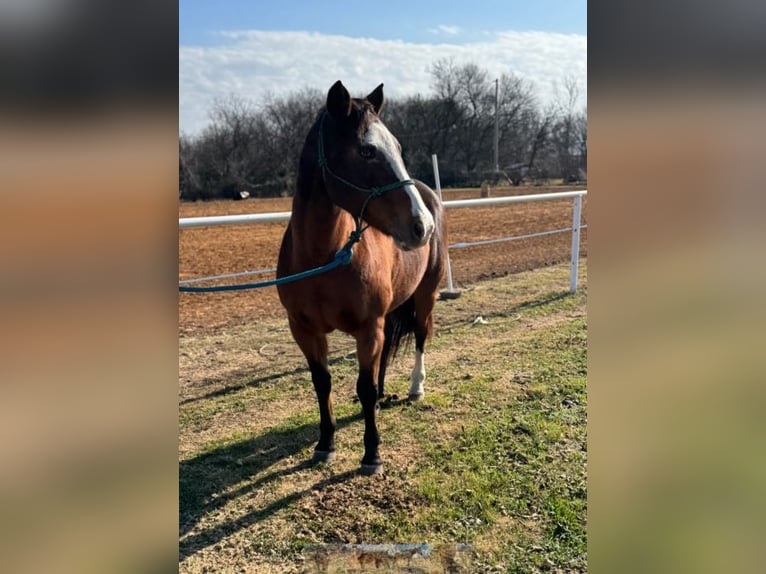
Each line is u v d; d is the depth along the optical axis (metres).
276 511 2.91
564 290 7.61
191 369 4.91
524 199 6.66
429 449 3.47
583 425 3.71
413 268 3.75
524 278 8.54
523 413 3.90
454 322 6.20
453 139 42.19
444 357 5.12
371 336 3.18
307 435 3.71
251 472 3.27
